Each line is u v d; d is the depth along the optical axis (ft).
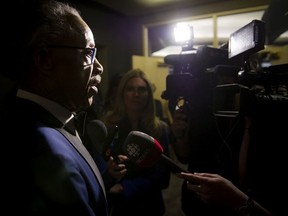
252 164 2.74
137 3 12.30
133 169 4.19
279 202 2.41
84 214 1.58
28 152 1.56
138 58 13.53
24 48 1.75
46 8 1.79
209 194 2.46
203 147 3.66
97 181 1.94
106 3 12.25
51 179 1.51
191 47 4.06
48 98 1.89
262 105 2.57
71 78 1.89
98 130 3.26
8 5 1.72
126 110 4.81
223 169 3.38
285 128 2.43
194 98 3.70
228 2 11.69
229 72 3.24
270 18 5.13
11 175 1.54
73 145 1.87
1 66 1.77
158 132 4.72
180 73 3.83
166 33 15.16
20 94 1.83
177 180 11.26
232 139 3.34
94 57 2.10
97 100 5.49
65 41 1.83
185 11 12.94
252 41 2.55
